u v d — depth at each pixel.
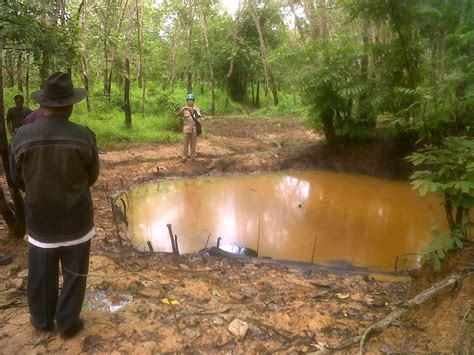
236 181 9.31
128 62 13.04
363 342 2.59
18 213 4.50
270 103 25.88
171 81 24.38
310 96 9.96
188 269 4.42
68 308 2.94
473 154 3.19
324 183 9.25
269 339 3.12
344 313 3.49
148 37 24.55
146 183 8.82
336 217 7.10
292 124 17.09
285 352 2.95
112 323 3.26
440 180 3.38
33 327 3.14
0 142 4.21
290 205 7.68
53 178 2.71
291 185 9.07
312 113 10.36
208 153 11.25
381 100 9.10
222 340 3.09
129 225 6.45
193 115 9.98
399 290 4.01
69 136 2.74
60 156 2.71
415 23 7.71
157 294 3.71
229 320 3.34
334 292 3.94
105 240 5.16
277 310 3.54
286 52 10.02
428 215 7.18
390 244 5.98
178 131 14.20
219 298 3.70
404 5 7.77
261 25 24.14
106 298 3.62
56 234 2.81
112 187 8.18
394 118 8.72
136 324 3.25
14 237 4.61
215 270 4.43
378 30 9.16
